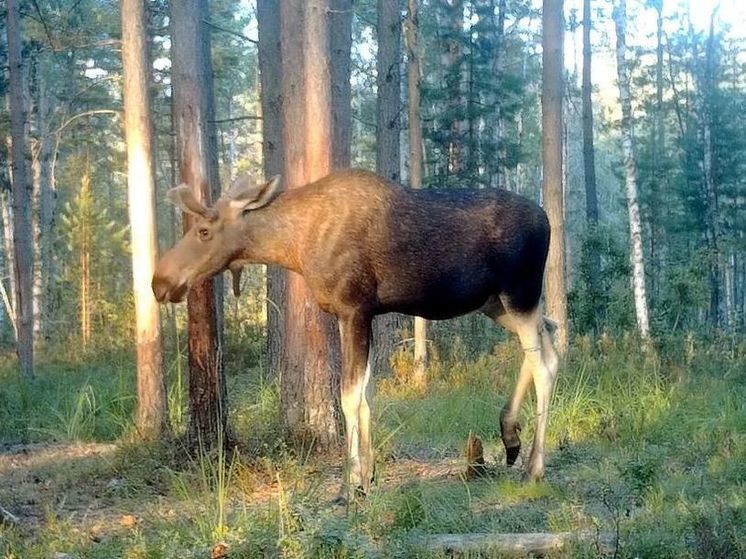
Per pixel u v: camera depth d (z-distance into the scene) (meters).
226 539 6.10
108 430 11.80
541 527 6.80
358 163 40.06
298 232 7.52
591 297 21.05
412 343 17.45
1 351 24.91
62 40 21.03
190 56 9.32
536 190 46.16
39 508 8.23
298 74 9.93
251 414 10.88
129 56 10.57
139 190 10.58
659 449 9.19
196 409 9.20
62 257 32.88
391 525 6.68
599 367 13.31
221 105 47.56
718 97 37.97
